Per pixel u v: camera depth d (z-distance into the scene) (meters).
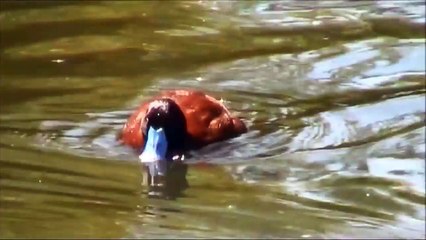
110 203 34.78
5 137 40.22
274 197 35.66
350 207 35.03
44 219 33.47
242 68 48.62
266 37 53.38
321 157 38.94
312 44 52.28
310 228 33.22
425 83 46.66
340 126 41.84
